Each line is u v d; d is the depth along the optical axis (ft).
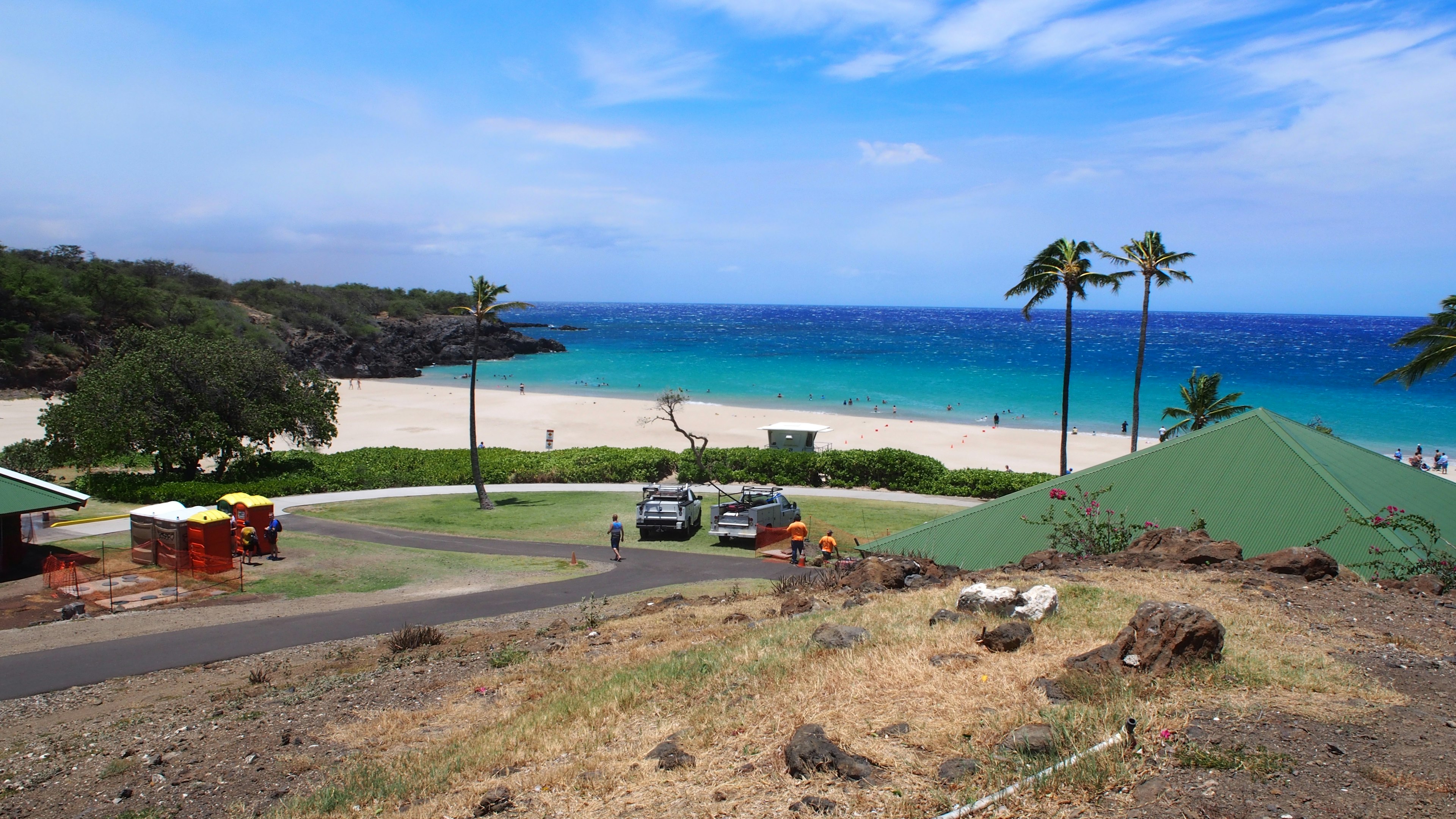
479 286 107.65
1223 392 295.89
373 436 191.21
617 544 79.00
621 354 518.37
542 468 130.11
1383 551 35.55
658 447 180.45
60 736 34.53
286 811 23.11
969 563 48.01
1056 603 29.48
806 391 306.35
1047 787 16.78
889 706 22.61
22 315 289.33
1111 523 44.70
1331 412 244.42
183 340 120.47
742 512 84.23
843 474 125.80
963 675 23.93
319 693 37.40
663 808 19.13
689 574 72.02
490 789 22.77
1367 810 14.84
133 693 42.29
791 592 50.24
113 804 25.71
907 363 432.66
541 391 307.99
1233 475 43.78
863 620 33.63
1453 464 167.43
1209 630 22.48
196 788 26.37
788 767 19.63
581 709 28.89
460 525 96.58
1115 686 21.36
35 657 48.88
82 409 110.93
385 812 22.33
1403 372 70.59
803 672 27.17
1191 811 15.31
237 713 35.29
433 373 414.41
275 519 79.41
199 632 54.34
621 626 47.26
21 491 74.59
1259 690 20.98
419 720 32.07
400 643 47.57
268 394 127.44
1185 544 38.63
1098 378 347.77
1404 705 19.93
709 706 26.20
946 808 16.69
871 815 16.81
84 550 80.74
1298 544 38.42
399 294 557.74
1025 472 153.58
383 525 96.17
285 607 61.26
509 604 61.72
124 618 58.18
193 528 72.49
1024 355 485.97
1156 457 47.98
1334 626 27.25
